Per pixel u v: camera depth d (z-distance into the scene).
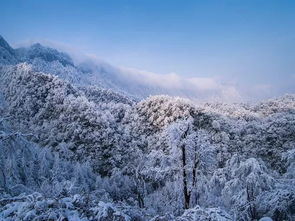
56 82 116.38
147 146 77.19
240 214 11.97
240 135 66.56
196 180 15.40
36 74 121.12
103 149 73.00
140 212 9.66
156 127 85.75
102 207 7.88
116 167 64.94
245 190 12.54
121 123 98.69
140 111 99.31
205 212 8.33
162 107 90.56
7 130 8.88
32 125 92.06
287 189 11.80
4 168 8.05
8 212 7.26
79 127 80.88
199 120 77.06
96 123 82.62
